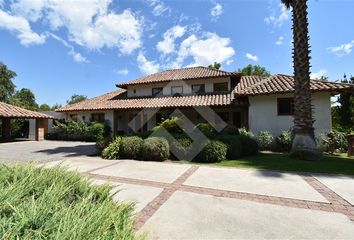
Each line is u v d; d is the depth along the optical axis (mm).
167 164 9633
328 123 14094
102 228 2053
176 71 26578
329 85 13766
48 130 27375
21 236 1817
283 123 15133
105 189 3641
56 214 2139
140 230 3668
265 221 4012
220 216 4234
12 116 21359
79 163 9820
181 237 3473
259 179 6934
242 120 19828
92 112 25016
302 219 4082
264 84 16562
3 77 44625
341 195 5383
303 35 10648
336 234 3525
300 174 7531
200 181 6754
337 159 10484
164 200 5129
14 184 2941
